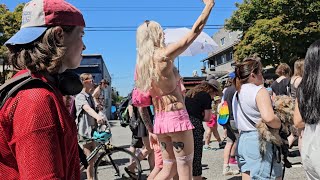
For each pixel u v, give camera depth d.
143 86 3.53
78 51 1.45
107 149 6.00
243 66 3.33
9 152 1.23
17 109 1.21
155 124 3.66
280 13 25.72
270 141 3.14
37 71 1.34
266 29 25.36
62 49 1.36
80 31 1.45
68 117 1.33
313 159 2.23
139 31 3.52
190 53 7.49
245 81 3.35
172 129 3.49
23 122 1.19
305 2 24.78
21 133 1.18
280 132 3.25
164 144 3.72
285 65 7.07
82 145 5.89
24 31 1.35
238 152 3.39
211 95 4.89
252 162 3.23
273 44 25.30
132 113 6.17
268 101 3.12
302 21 25.14
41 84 1.27
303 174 6.02
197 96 4.77
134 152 6.28
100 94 6.78
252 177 3.22
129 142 12.23
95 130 5.93
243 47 26.86
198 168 4.74
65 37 1.38
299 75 6.17
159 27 3.50
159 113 3.60
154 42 3.45
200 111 4.77
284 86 6.59
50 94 1.26
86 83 5.90
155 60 3.38
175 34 5.91
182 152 3.54
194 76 26.11
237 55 27.55
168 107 3.52
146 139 6.10
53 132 1.22
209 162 7.52
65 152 1.28
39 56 1.32
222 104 6.37
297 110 2.63
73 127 1.37
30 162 1.16
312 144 2.24
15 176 1.24
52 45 1.34
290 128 3.38
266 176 3.18
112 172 6.43
